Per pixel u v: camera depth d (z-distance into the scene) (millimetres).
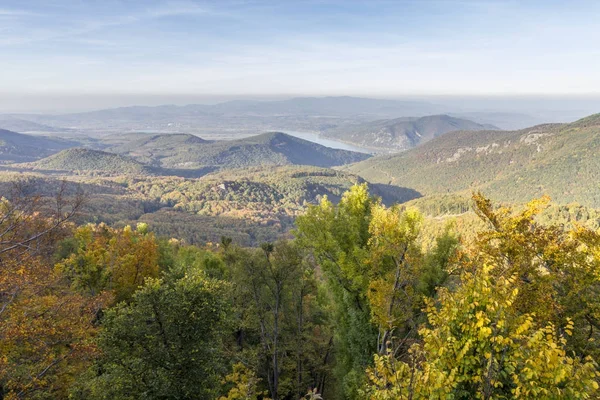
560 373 5898
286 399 23719
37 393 13602
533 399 6348
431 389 6465
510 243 12297
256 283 21750
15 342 13523
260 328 23734
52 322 14531
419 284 15492
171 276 16484
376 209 16156
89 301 17734
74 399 14680
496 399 6527
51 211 13023
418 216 15930
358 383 15977
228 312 19359
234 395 15539
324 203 18375
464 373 6863
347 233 17625
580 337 11688
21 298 14398
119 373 13648
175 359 14312
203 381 14555
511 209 13336
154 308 14203
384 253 15047
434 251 16734
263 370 23406
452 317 7117
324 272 18359
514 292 6793
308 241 18375
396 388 6844
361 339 16891
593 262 11727
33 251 13312
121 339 14266
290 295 23594
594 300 11781
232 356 21625
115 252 29766
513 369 6387
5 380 13297
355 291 17203
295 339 22938
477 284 7203
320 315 27500
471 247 14258
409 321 14750
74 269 25469
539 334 6316
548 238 12719
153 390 13391
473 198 13688
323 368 23469
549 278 11906
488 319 6484
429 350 7285
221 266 31297
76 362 15188
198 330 14703
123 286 28875
